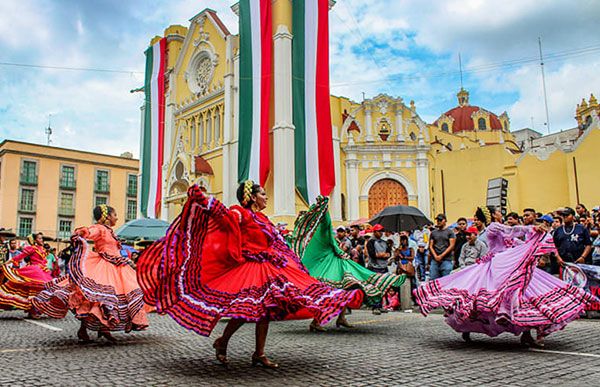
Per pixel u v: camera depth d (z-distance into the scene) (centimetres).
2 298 939
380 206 3206
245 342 649
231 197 2900
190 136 3397
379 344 628
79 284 607
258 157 2592
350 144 3219
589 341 622
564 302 574
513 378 436
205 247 481
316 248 804
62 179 4353
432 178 3269
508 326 588
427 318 929
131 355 561
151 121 3628
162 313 468
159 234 1370
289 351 581
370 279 788
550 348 581
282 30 2730
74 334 743
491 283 588
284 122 2631
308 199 2589
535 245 559
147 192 3578
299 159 2619
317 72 2708
